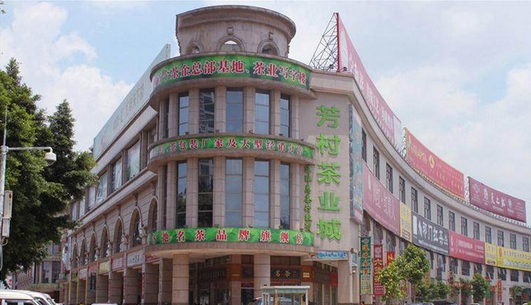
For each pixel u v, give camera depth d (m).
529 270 103.00
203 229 35.78
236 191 36.91
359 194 42.38
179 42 41.69
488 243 90.62
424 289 60.75
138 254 49.62
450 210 80.81
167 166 38.72
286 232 36.62
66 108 34.44
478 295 78.69
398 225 58.59
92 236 67.62
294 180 38.41
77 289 73.00
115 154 59.31
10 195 24.44
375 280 46.47
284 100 39.09
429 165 74.88
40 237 32.94
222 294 40.69
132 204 53.12
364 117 45.81
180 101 38.59
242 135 36.41
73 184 33.78
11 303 20.45
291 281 40.12
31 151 29.58
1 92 27.61
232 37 39.59
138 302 52.97
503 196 100.00
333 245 39.22
